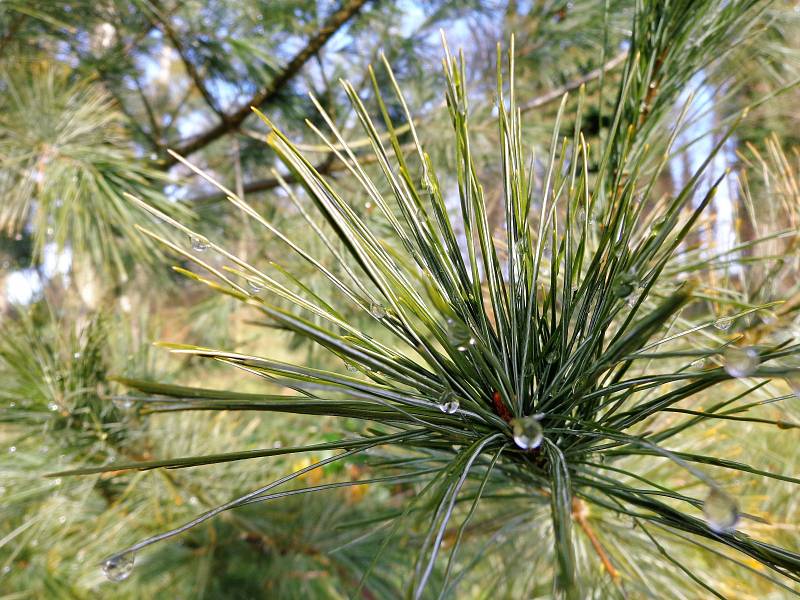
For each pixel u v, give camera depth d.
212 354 0.12
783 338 0.21
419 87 0.50
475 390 0.14
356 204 0.41
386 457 0.21
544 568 0.26
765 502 0.26
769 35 0.29
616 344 0.11
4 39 0.40
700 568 0.24
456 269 0.15
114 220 0.39
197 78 0.48
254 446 0.39
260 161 0.57
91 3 0.41
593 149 0.34
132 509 0.33
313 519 0.38
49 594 0.40
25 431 0.31
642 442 0.12
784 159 0.25
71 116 0.39
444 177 0.41
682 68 0.22
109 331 0.33
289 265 0.43
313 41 0.45
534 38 0.46
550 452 0.13
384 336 0.45
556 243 0.15
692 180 0.12
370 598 0.35
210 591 0.41
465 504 0.27
